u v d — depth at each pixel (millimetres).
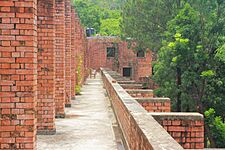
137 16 29203
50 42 10859
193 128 7090
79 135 10672
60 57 13992
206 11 20250
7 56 6617
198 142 7070
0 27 6590
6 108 6625
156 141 4988
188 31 19297
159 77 21922
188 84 19328
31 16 6637
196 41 19328
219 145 17906
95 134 10828
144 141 5473
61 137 10414
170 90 20562
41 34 10828
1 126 6621
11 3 6590
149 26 28453
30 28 6645
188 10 19859
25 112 6652
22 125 6648
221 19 19328
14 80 6637
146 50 33000
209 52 19078
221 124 17891
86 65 46156
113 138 10273
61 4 14039
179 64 19359
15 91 6637
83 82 36125
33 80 6680
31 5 6629
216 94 19562
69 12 18266
